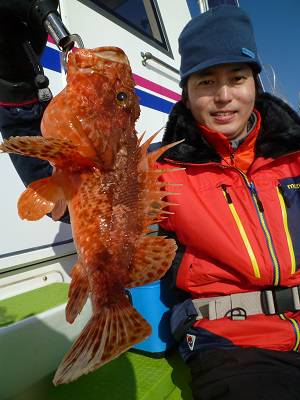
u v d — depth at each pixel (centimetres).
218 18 60
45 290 61
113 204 37
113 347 29
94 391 52
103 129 37
